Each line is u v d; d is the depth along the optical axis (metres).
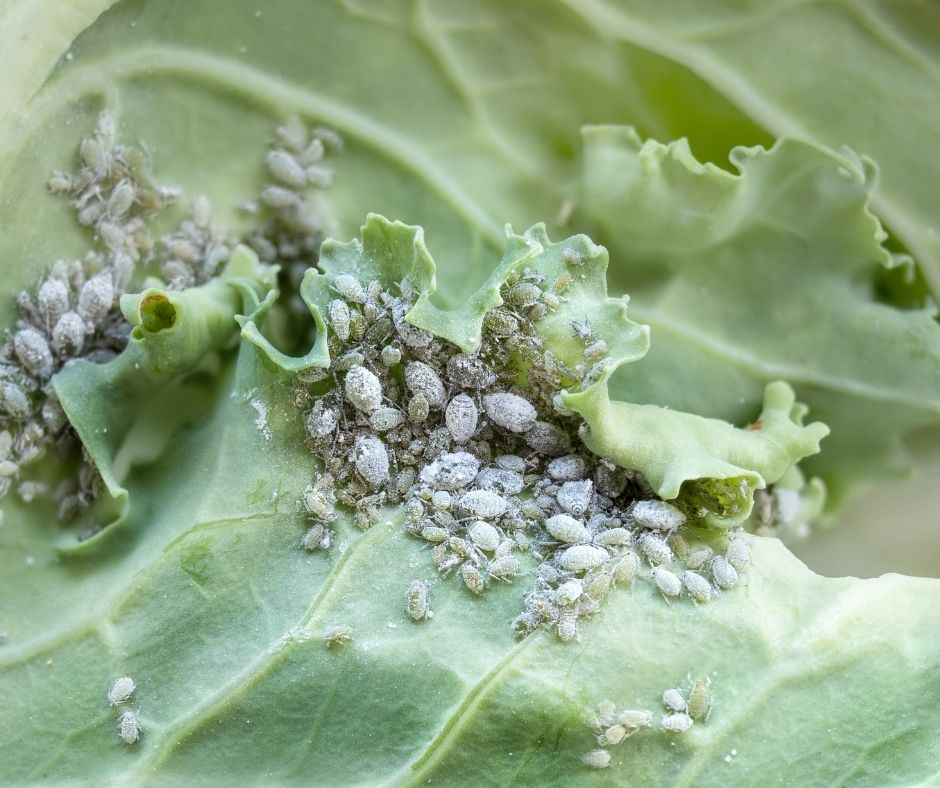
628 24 0.13
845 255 0.13
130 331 0.13
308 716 0.12
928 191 0.13
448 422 0.13
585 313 0.13
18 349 0.13
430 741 0.12
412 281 0.13
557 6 0.13
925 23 0.13
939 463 0.14
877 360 0.13
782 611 0.13
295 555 0.13
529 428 0.13
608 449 0.13
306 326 0.13
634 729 0.12
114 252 0.13
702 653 0.12
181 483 0.13
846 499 0.14
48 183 0.13
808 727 0.12
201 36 0.13
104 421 0.13
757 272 0.13
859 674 0.12
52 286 0.13
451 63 0.13
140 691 0.12
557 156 0.13
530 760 0.12
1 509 0.13
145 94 0.13
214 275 0.13
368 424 0.13
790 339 0.13
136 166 0.13
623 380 0.13
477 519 0.13
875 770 0.12
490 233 0.13
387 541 0.13
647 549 0.13
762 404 0.13
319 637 0.12
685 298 0.13
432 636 0.12
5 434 0.13
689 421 0.13
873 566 0.14
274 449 0.13
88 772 0.12
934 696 0.12
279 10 0.13
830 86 0.13
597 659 0.12
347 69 0.13
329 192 0.13
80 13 0.13
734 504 0.13
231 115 0.13
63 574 0.13
